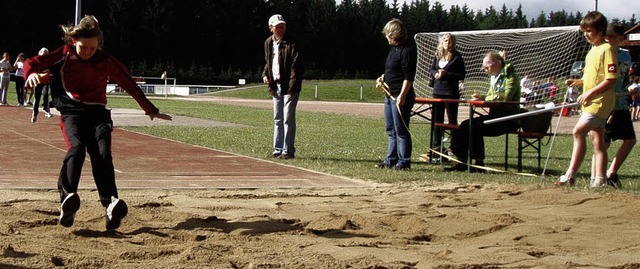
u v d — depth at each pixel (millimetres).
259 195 7598
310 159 11648
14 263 4336
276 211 6672
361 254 4961
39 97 17859
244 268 4500
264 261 4602
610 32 8516
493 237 5684
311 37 96500
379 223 6047
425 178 9531
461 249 5223
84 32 5477
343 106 39625
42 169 9398
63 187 5504
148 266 4422
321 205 7051
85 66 5613
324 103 44750
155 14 84562
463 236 5703
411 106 10508
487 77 28234
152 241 5227
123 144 13281
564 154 14094
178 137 15164
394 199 7516
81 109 5664
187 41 88250
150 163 10445
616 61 8383
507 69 10930
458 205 7141
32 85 5496
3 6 76750
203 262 4547
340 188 8359
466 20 116125
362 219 6141
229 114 26359
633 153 14688
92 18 5602
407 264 4699
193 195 7512
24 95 26250
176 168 9938
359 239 5484
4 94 26688
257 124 20984
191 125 19406
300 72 11531
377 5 102062
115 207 5309
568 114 26562
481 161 10688
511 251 5141
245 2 92438
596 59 8430
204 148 12977
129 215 6168
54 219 5777
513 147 15609
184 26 87625
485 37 27219
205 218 6121
